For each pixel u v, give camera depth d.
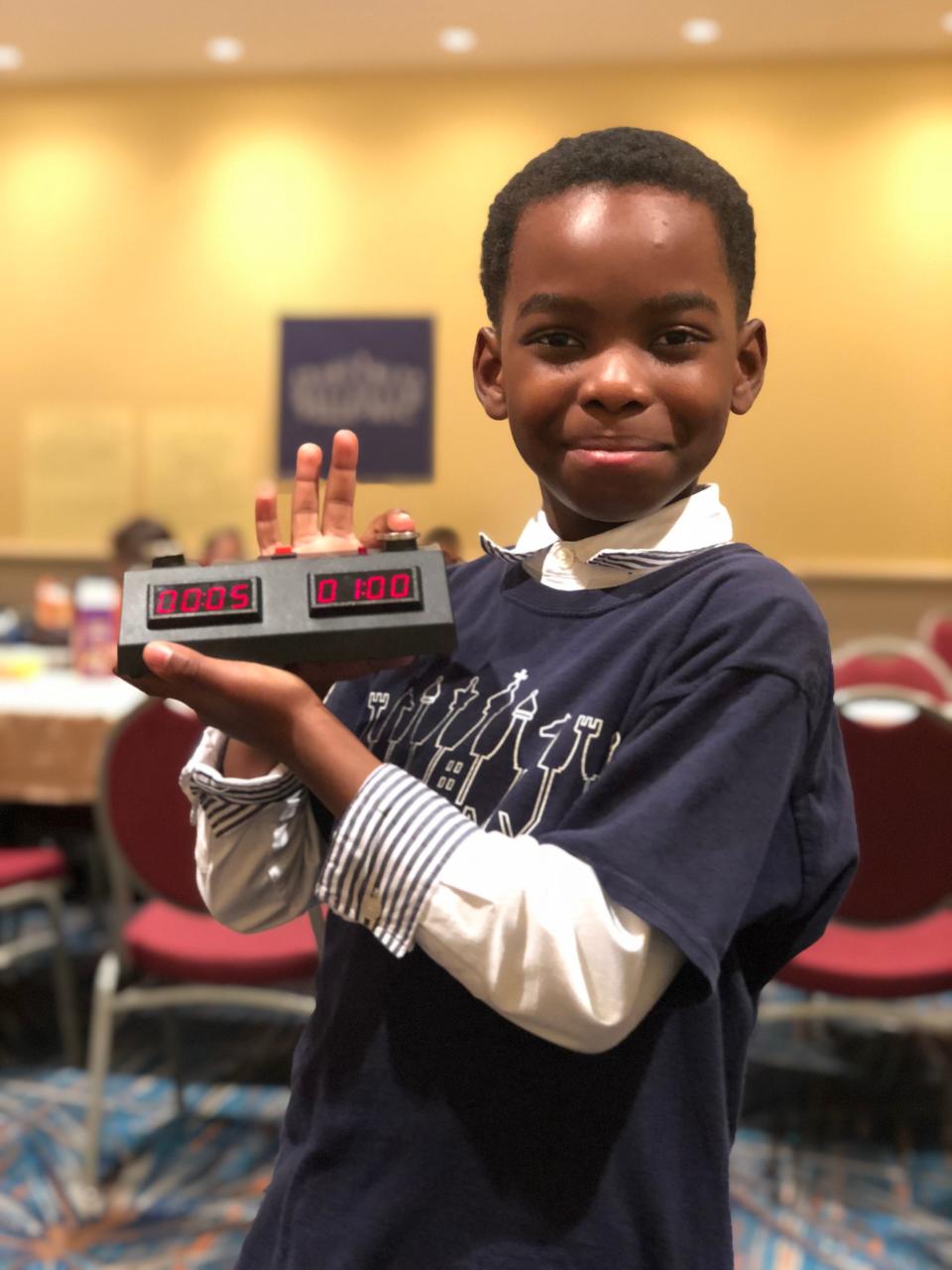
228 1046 2.66
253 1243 0.71
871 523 5.75
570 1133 0.63
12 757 2.57
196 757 0.75
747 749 0.59
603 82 5.82
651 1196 0.62
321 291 6.05
